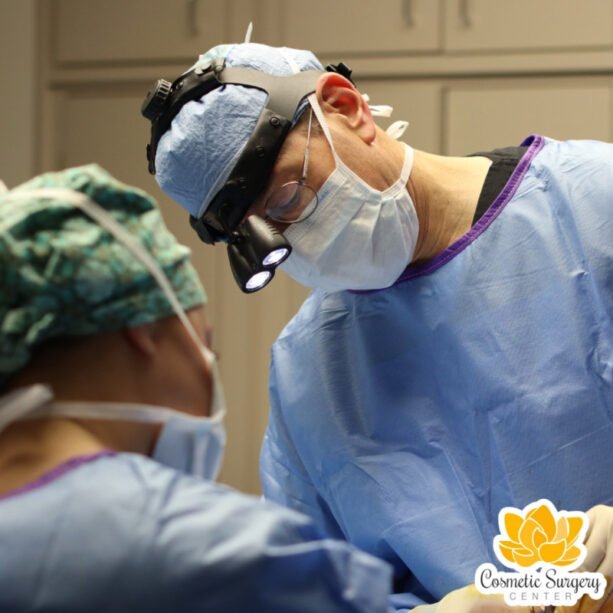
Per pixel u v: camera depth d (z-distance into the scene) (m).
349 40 3.73
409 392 2.01
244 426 3.91
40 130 4.03
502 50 3.63
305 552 1.11
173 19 3.88
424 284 2.03
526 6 3.61
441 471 1.94
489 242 1.99
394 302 2.06
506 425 1.89
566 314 1.90
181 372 1.25
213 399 1.29
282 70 1.94
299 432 2.09
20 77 4.00
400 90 3.73
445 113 3.72
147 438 1.24
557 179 2.01
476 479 1.92
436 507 1.91
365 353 2.06
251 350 3.90
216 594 1.07
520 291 1.95
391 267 1.99
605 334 1.88
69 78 3.99
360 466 1.99
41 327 1.16
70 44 3.98
